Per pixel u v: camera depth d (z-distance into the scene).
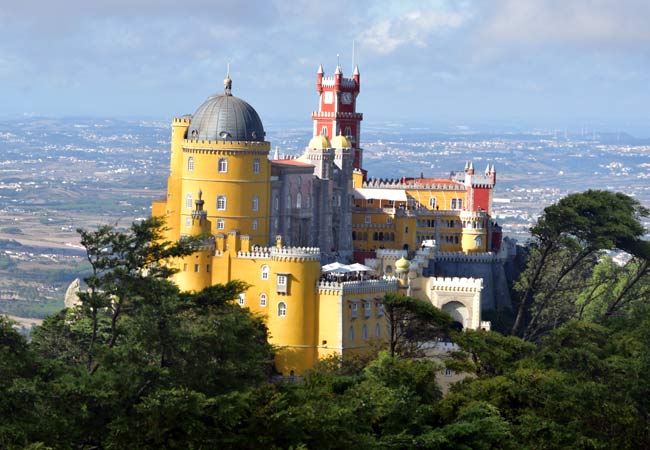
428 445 194.12
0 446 157.50
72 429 167.25
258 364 198.50
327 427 177.62
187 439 170.25
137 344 182.25
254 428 175.50
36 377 171.50
